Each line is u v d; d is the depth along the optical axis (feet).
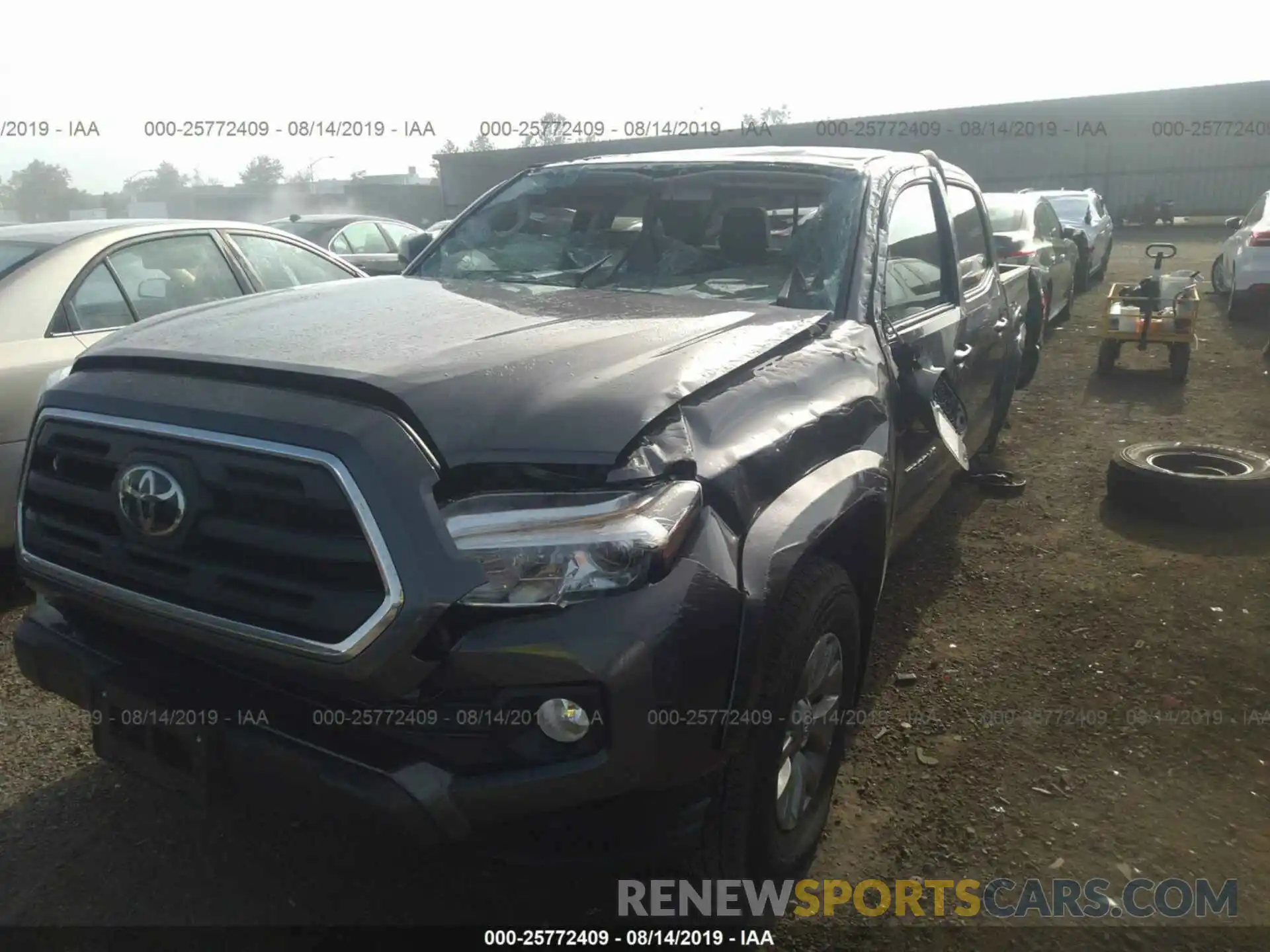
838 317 10.57
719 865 7.93
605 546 6.59
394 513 6.47
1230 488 17.06
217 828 9.73
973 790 10.37
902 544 12.72
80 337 15.25
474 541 6.54
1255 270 36.96
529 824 6.96
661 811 7.24
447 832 6.77
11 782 10.34
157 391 7.58
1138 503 17.93
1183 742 11.14
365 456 6.56
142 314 16.46
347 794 6.78
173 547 7.22
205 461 7.09
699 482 7.22
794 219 11.63
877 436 9.68
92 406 7.77
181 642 7.53
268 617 6.90
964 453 11.68
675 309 10.02
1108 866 9.28
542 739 6.76
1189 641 13.38
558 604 6.56
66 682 8.23
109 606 7.63
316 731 7.06
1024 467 21.06
